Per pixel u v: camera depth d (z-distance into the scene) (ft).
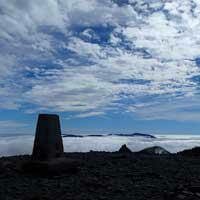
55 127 37.76
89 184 30.81
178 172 37.24
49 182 32.01
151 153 57.21
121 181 32.19
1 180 32.83
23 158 45.57
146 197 26.66
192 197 25.98
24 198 26.25
